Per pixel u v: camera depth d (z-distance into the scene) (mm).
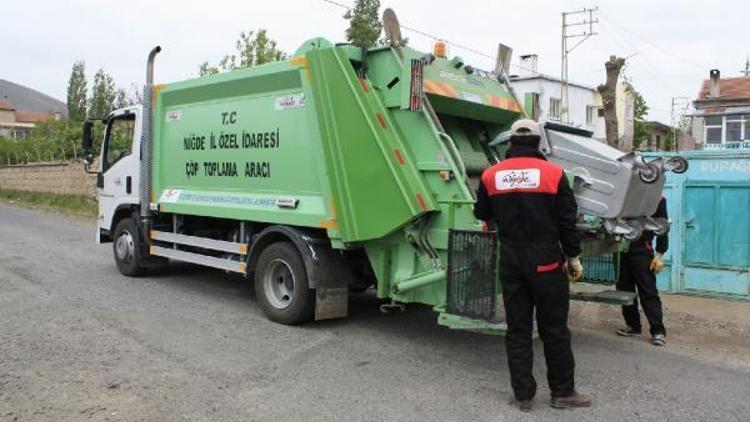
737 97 28938
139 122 9211
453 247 5320
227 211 7609
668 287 9180
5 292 8211
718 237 8797
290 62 6703
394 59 5992
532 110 7469
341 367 5461
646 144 45156
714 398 4891
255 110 7227
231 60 22078
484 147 7176
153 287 8750
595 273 6699
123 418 4305
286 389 4906
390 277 6160
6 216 19812
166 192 8711
